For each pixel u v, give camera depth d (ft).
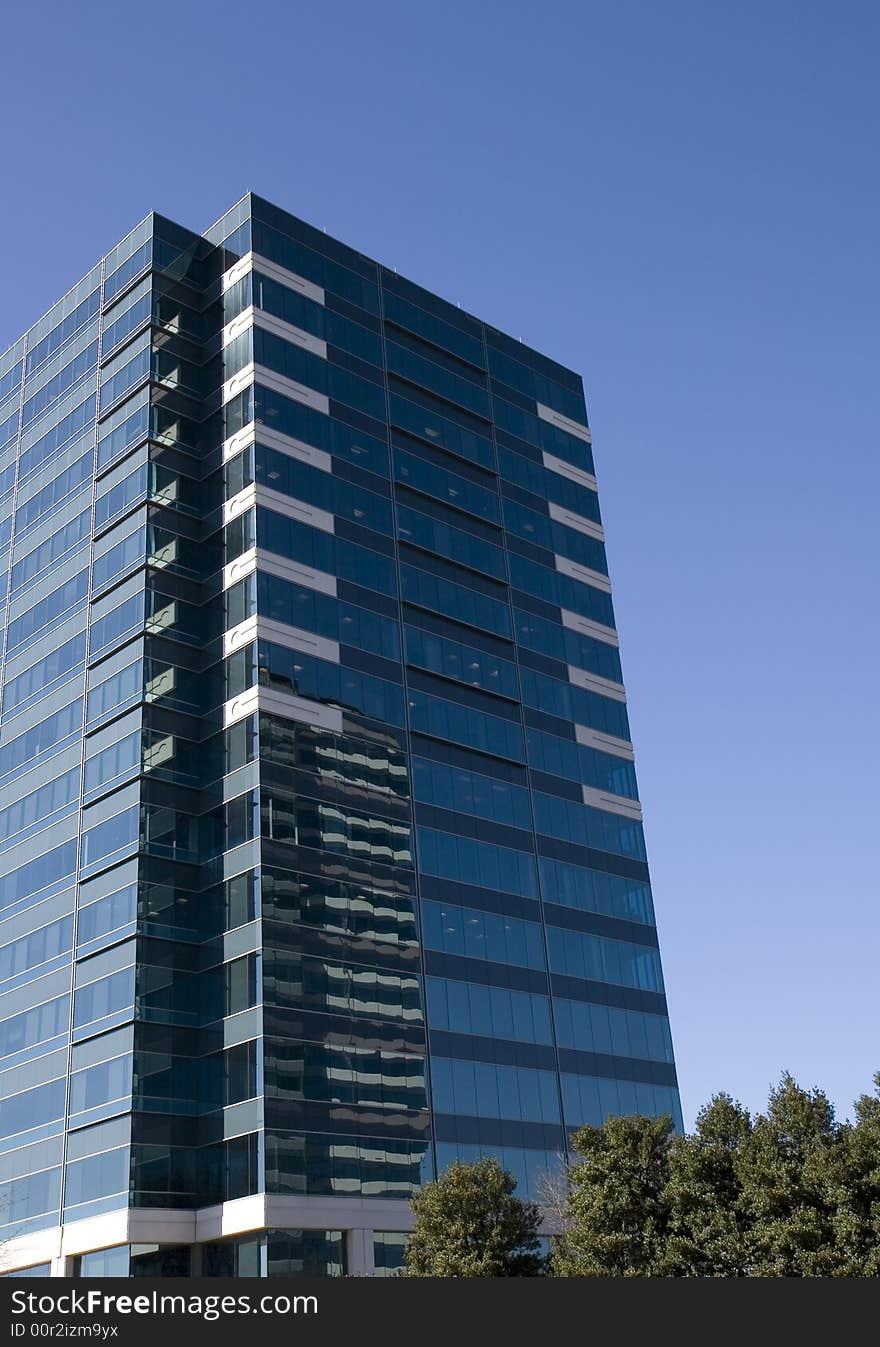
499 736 270.67
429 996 234.99
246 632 238.48
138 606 243.81
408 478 277.03
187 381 265.13
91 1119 216.13
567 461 317.63
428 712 258.98
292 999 215.92
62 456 279.90
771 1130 148.97
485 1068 237.45
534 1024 249.55
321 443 262.47
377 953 230.89
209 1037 218.59
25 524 284.82
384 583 262.47
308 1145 208.23
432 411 289.53
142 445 256.73
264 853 221.87
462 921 246.68
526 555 295.48
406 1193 216.54
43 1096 226.99
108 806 235.81
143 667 238.07
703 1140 155.43
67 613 262.47
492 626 279.90
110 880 229.86
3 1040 240.32
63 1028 228.43
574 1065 252.21
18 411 300.40
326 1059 216.13
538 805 271.69
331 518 257.75
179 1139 213.05
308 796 232.32
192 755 238.07
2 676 275.39
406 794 248.11
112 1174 208.95
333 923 226.79
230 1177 206.80
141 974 218.38
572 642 296.51
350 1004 223.30
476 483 291.99
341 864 232.12
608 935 272.10
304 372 265.75
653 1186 157.28
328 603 249.96
